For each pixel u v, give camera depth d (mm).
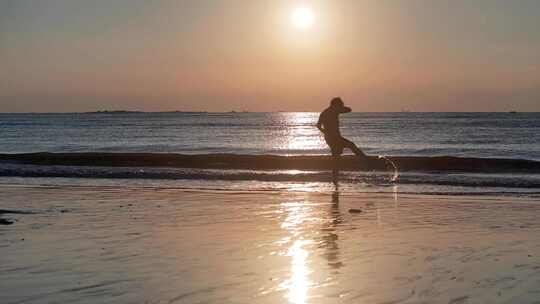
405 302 6059
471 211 12727
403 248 8727
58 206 13570
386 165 23422
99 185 18672
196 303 6035
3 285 6668
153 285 6680
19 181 20016
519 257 8086
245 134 84500
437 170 22828
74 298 6172
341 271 7328
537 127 97375
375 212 12586
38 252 8453
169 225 10836
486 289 6488
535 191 16875
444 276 7066
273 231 10195
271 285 6695
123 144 56781
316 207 13383
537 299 6098
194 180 20156
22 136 78750
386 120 166125
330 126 17688
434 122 137250
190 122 168625
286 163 24391
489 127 99062
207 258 8055
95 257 8117
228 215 12117
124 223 11070
